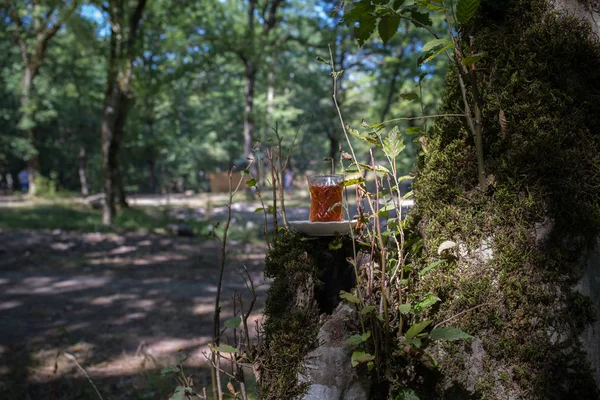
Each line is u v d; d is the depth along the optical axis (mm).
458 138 1855
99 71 35875
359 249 1964
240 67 36938
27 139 30453
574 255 1677
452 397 1770
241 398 1941
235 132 50000
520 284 1697
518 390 1693
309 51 23984
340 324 1811
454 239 1823
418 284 1886
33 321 5961
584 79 1736
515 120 1747
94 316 6191
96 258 10492
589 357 1658
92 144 41625
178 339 5270
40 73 32031
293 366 1774
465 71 1732
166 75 18734
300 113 30234
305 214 17141
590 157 1699
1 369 4406
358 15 1893
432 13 12477
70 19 16594
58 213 19484
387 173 1849
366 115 21828
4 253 10781
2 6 24109
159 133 38094
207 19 23719
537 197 1697
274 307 1922
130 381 4098
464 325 1757
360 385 1742
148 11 20016
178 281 8250
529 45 1747
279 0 28359
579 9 1749
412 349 1746
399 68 18453
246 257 10594
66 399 3781
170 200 29812
